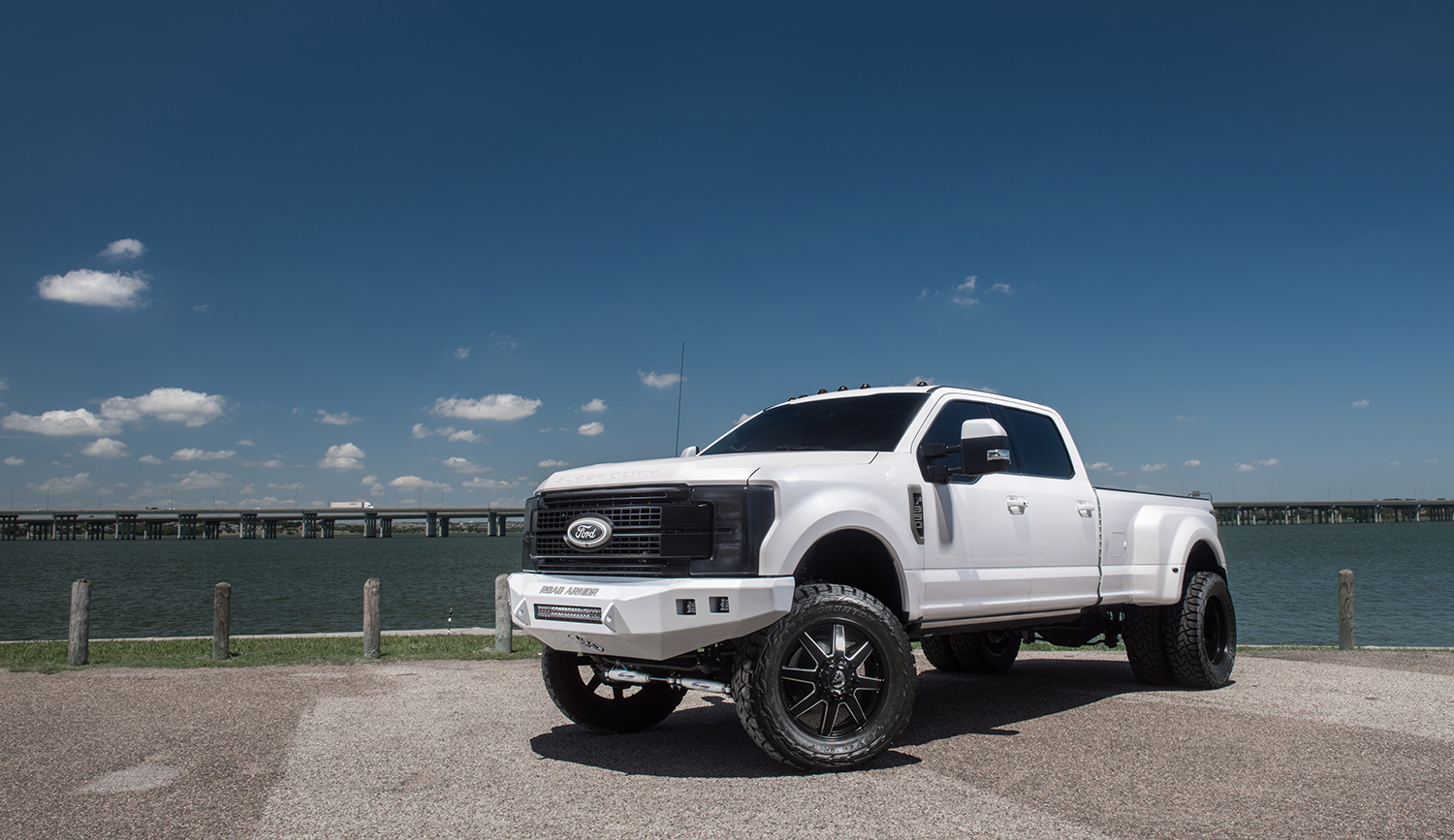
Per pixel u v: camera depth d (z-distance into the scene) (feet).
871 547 16.05
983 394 19.63
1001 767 14.26
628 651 14.10
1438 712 19.11
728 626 13.46
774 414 20.42
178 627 99.14
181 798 12.99
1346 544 439.22
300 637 38.93
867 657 14.55
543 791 13.24
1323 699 20.97
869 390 19.31
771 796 12.67
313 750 16.30
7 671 28.50
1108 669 27.58
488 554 492.54
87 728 18.58
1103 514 20.95
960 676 26.35
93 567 332.60
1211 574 23.40
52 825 11.71
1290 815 11.58
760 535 13.76
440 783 13.78
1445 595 125.80
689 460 15.11
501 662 30.45
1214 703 20.40
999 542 17.81
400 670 28.07
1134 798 12.37
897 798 12.46
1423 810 11.78
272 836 11.18
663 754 15.87
